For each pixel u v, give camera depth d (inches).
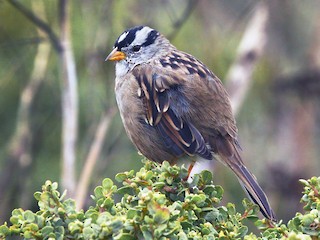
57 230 219.8
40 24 473.7
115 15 514.9
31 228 218.1
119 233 208.4
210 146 320.5
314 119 637.9
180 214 224.5
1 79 538.6
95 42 513.7
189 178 269.3
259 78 593.0
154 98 327.0
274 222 251.9
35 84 534.0
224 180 539.2
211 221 237.5
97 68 512.4
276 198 627.8
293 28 607.2
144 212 207.9
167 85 326.0
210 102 323.6
